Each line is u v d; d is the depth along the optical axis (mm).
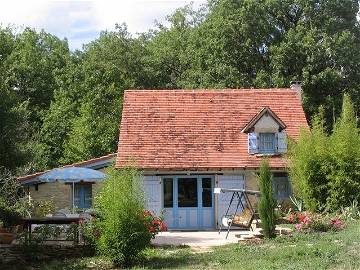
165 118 33938
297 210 30188
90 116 47781
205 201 31375
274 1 48844
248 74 49969
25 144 30672
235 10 49000
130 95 35250
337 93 47594
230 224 25781
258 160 31750
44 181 30281
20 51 59625
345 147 27375
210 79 49594
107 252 18578
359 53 47344
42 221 22328
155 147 32031
